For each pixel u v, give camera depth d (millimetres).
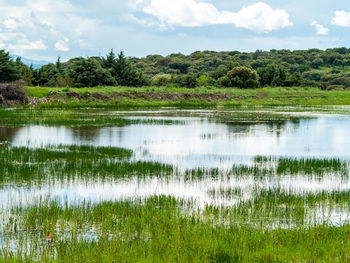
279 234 7777
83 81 77438
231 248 7062
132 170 15109
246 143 23297
